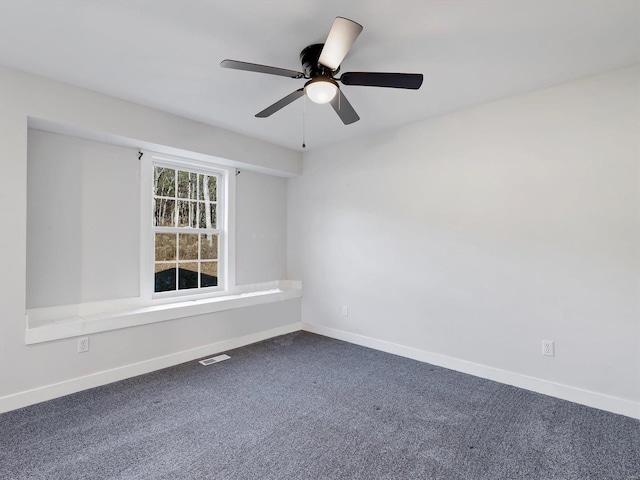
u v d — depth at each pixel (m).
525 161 2.72
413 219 3.40
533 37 1.97
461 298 3.09
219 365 3.24
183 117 3.23
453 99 2.83
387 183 3.60
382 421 2.25
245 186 4.19
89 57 2.21
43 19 1.82
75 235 2.88
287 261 4.63
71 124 2.59
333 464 1.82
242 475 1.74
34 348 2.46
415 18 1.80
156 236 3.48
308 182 4.39
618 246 2.34
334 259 4.11
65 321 2.68
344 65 2.28
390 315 3.59
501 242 2.85
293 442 2.02
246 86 2.60
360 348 3.74
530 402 2.50
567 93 2.53
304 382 2.86
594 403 2.42
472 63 2.26
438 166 3.22
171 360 3.22
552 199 2.60
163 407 2.42
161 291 3.51
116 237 3.12
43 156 2.72
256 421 2.24
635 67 2.28
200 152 3.37
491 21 1.82
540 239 2.66
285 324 4.32
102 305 3.02
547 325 2.63
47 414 2.31
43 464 1.81
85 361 2.70
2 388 2.32
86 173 2.94
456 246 3.11
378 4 1.69
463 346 3.08
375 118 3.26
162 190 3.56
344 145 3.99
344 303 4.01
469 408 2.42
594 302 2.44
